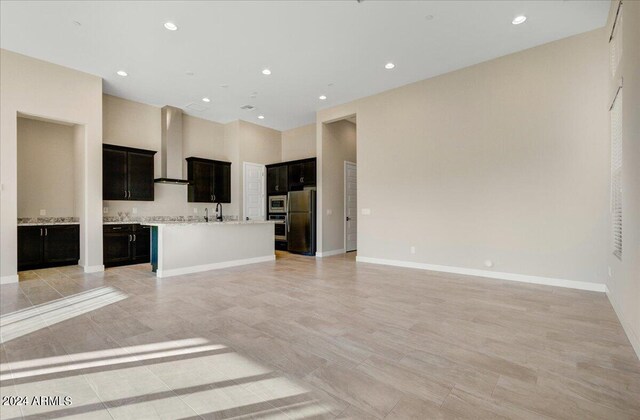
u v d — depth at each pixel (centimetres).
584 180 386
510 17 356
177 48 423
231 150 779
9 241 421
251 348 227
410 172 543
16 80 427
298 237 730
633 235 234
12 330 260
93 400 166
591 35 380
